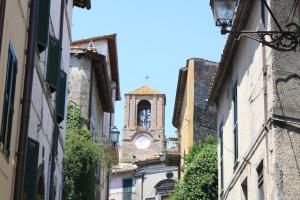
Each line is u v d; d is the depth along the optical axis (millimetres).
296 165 13695
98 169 26312
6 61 11406
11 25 11922
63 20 19594
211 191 28172
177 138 48188
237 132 18688
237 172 18312
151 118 92000
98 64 30641
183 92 39656
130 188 59406
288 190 13508
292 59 14406
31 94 13641
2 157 11453
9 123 11992
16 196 12727
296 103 14133
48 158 17719
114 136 40344
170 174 57156
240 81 18469
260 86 15414
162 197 57000
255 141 15695
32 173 14492
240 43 18453
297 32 12250
